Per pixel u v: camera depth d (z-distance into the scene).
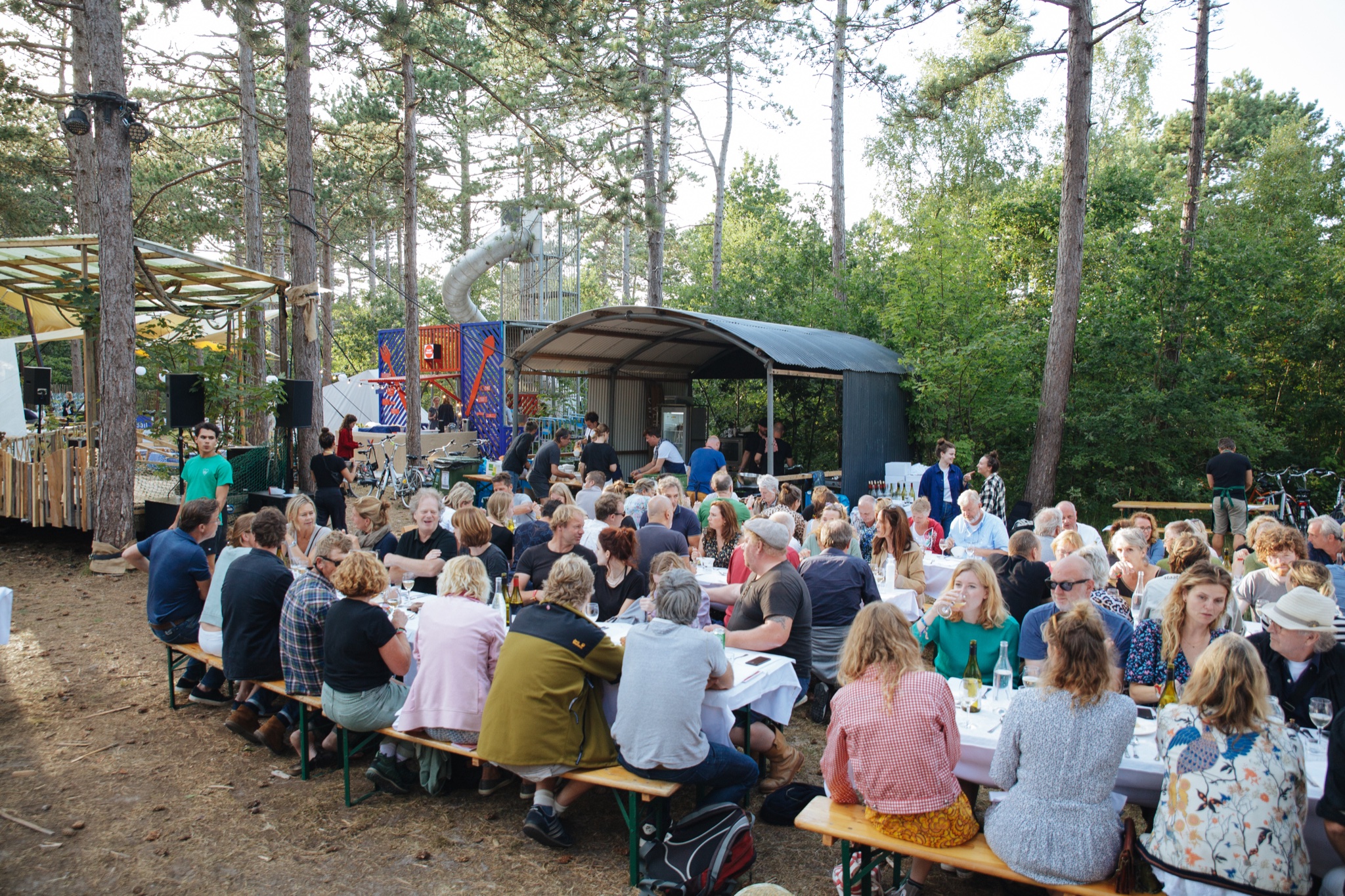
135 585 8.20
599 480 8.08
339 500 9.70
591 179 14.84
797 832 3.97
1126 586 5.41
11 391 12.26
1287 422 14.30
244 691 4.95
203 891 3.41
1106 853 2.76
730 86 22.23
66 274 10.80
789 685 4.28
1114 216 14.52
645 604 4.73
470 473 14.26
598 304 40.91
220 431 10.62
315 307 11.52
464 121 20.28
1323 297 13.88
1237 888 2.53
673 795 4.07
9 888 3.38
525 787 4.19
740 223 32.31
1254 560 5.30
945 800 3.00
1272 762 2.57
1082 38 11.22
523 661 3.63
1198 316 12.57
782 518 5.99
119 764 4.53
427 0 11.87
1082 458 12.67
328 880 3.50
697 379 17.41
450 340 18.81
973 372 12.66
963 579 4.27
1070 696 2.82
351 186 21.94
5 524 10.80
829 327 16.14
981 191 22.81
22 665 6.00
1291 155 16.53
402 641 4.14
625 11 14.70
